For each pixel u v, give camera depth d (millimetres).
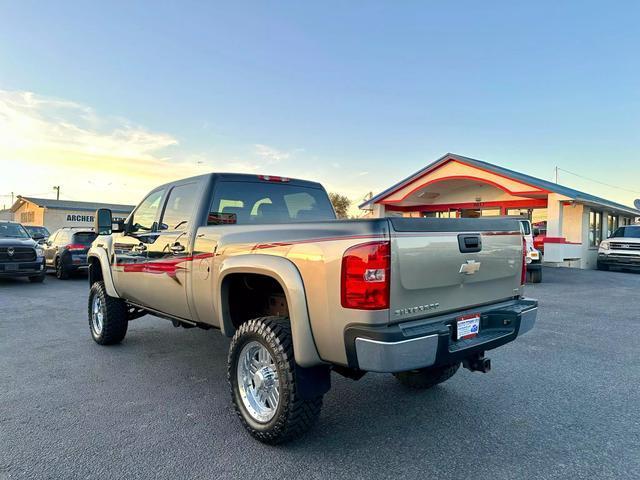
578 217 19234
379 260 2740
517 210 21078
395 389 4430
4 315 8133
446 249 3135
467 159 19000
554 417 3783
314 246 3012
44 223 36906
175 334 6602
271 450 3211
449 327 3113
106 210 5531
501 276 3652
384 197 22016
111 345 5977
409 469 2965
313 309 2998
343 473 2914
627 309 8992
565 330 7047
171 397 4195
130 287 5258
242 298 3871
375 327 2754
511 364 5230
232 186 4512
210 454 3148
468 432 3504
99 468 2953
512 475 2896
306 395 3127
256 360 3551
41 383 4539
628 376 4824
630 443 3328
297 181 5168
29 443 3277
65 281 13672
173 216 4664
